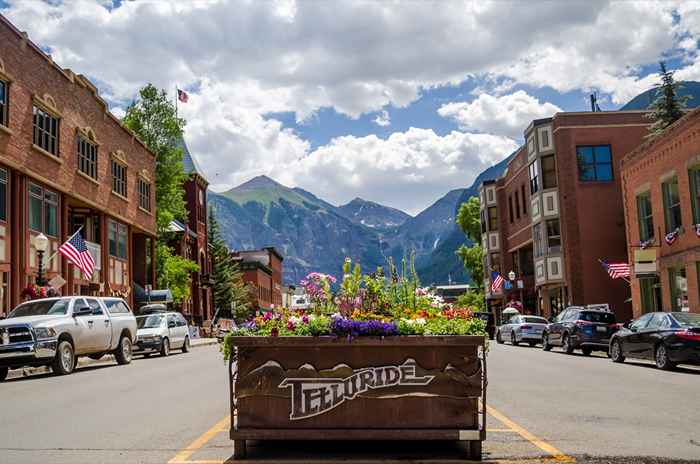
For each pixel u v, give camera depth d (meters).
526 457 7.23
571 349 26.64
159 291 45.41
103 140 37.72
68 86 32.97
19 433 9.16
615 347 22.05
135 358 28.44
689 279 28.02
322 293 8.67
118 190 40.56
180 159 53.28
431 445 7.84
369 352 7.12
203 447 8.02
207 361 24.69
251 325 7.39
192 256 67.50
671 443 8.11
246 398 7.12
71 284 32.81
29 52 28.83
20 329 18.20
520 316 35.34
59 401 12.79
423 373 7.08
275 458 7.16
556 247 45.44
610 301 43.53
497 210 60.84
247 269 102.12
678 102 43.53
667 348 18.62
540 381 15.70
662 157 30.22
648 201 32.97
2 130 26.36
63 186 32.06
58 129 31.78
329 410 7.07
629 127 44.62
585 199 44.28
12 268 27.47
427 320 7.60
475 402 7.03
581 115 44.78
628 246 34.69
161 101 52.84
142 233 46.62
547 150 45.81
